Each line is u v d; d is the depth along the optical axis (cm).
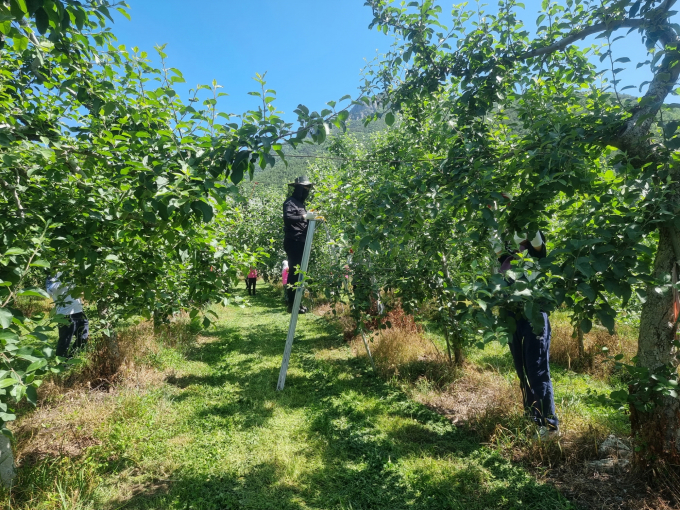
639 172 208
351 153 682
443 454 330
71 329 523
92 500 267
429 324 745
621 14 255
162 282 392
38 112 271
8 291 184
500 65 304
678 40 224
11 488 262
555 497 267
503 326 196
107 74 266
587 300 195
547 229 287
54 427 354
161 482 296
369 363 572
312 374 537
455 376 491
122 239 284
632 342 550
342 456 329
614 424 343
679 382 255
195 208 195
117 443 327
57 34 204
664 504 241
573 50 318
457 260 543
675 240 244
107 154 225
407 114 480
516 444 329
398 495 278
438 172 288
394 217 280
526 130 324
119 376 479
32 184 256
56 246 235
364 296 502
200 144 215
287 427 380
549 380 333
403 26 337
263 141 196
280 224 1429
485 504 265
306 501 275
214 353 647
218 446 342
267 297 1381
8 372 174
